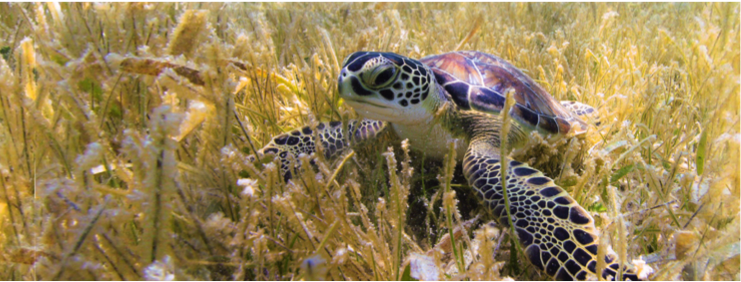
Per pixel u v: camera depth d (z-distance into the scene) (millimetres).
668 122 546
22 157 349
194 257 318
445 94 517
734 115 429
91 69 363
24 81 371
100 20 453
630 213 389
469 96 511
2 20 606
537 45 909
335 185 394
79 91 386
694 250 343
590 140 534
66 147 352
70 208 305
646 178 433
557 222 373
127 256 297
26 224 325
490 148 468
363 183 456
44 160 354
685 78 646
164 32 461
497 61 567
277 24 889
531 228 372
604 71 704
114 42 428
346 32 885
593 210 442
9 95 340
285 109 564
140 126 379
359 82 454
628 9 1206
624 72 692
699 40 690
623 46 823
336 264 321
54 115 361
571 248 357
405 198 378
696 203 387
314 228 362
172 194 293
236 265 320
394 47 724
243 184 328
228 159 342
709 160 414
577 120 568
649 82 593
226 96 344
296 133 506
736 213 367
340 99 582
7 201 329
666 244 375
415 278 339
